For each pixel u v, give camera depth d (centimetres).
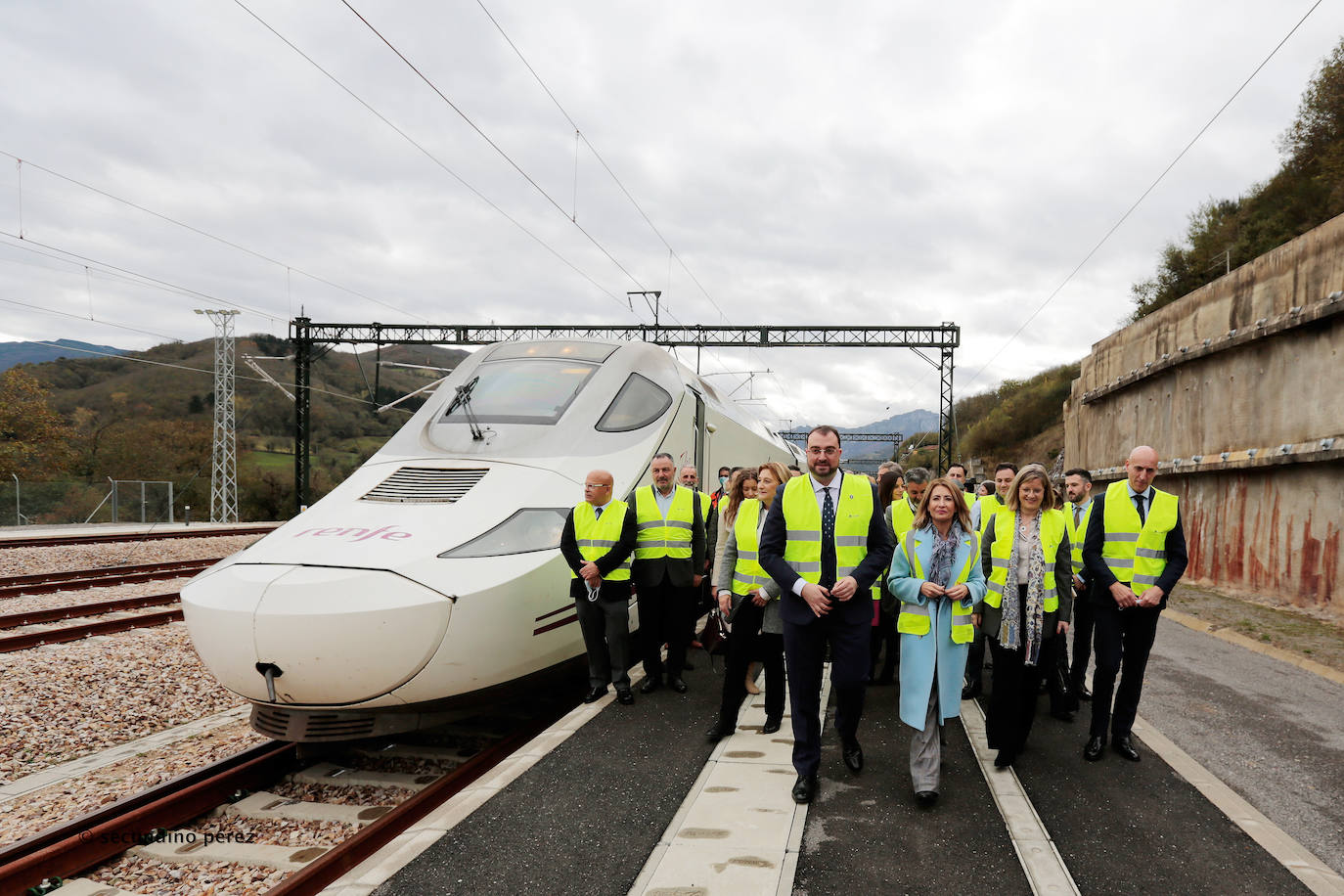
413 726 537
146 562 1891
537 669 592
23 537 2064
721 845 371
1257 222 2909
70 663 857
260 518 4816
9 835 472
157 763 591
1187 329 1495
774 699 538
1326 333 1062
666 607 643
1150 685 720
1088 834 389
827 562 427
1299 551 1122
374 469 682
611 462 712
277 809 504
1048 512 485
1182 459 1499
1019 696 467
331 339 3080
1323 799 465
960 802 424
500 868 352
